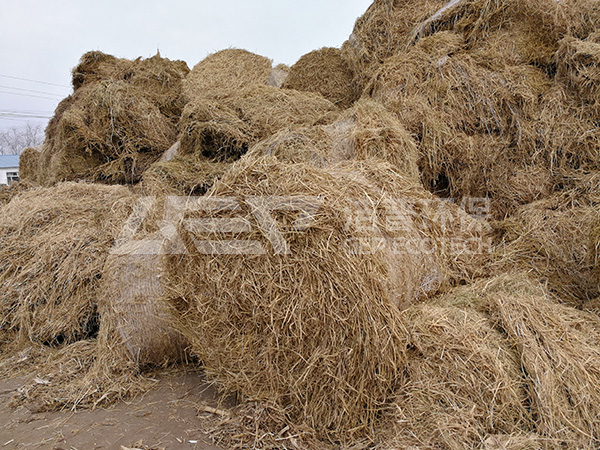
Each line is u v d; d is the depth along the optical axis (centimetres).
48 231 412
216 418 254
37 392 289
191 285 258
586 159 394
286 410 241
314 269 228
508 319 255
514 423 217
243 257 241
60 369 318
